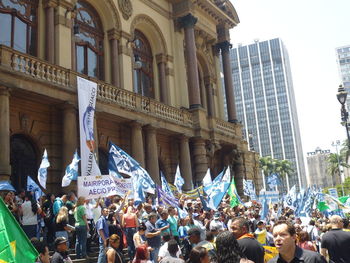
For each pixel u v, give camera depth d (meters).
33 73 16.53
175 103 28.39
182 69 29.11
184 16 29.31
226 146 31.50
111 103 20.05
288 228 4.27
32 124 17.67
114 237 7.66
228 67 34.44
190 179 25.50
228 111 33.28
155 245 10.55
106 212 11.34
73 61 20.53
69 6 20.67
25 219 11.33
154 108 23.52
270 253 7.83
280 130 144.62
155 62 28.28
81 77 18.56
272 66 150.38
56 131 18.47
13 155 17.09
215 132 28.27
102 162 21.69
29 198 12.36
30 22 19.69
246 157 33.28
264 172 91.56
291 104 148.75
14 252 4.04
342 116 18.22
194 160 27.19
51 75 17.30
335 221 6.72
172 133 25.44
